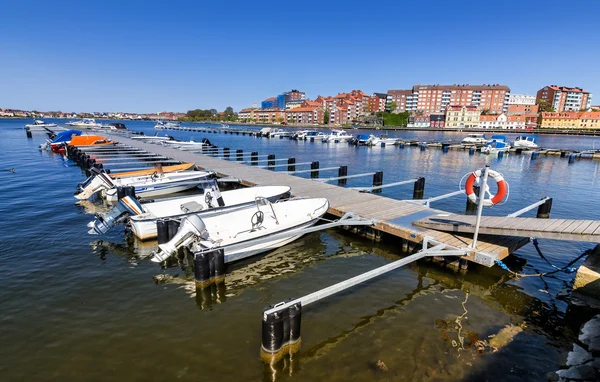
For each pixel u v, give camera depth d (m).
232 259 9.27
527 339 6.42
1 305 7.21
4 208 14.66
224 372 5.42
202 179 18.70
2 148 39.34
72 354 5.80
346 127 123.19
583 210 16.14
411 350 6.03
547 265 9.65
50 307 7.19
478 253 8.48
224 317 6.97
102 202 15.82
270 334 5.48
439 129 110.12
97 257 9.75
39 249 10.21
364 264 9.73
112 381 5.23
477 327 6.78
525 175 26.33
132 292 7.91
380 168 29.72
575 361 5.81
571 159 33.97
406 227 10.52
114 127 76.31
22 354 5.78
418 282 8.63
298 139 64.31
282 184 17.39
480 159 37.22
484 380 5.35
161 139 47.25
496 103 134.75
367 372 5.47
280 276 8.91
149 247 10.49
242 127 120.25
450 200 17.77
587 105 146.00
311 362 5.69
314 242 11.35
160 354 5.82
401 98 149.12
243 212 10.94
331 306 7.43
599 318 7.11
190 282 8.46
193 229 8.89
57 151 35.88
